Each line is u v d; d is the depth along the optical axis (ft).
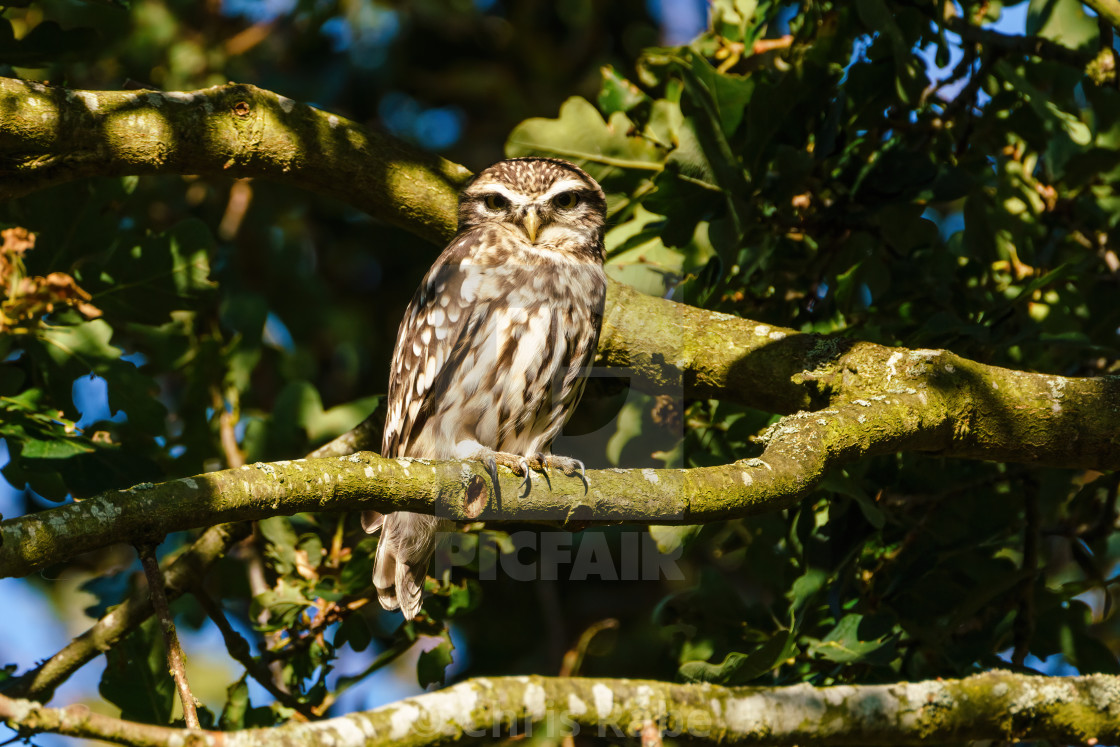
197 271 29.37
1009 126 32.01
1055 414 23.61
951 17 30.86
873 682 26.27
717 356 27.30
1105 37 30.35
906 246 31.50
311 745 16.35
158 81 39.27
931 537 28.02
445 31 48.91
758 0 31.42
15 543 17.38
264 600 28.94
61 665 27.40
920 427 22.74
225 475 18.78
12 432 26.76
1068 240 32.81
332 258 47.73
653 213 27.86
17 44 27.78
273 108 27.61
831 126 28.25
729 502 20.10
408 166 29.91
